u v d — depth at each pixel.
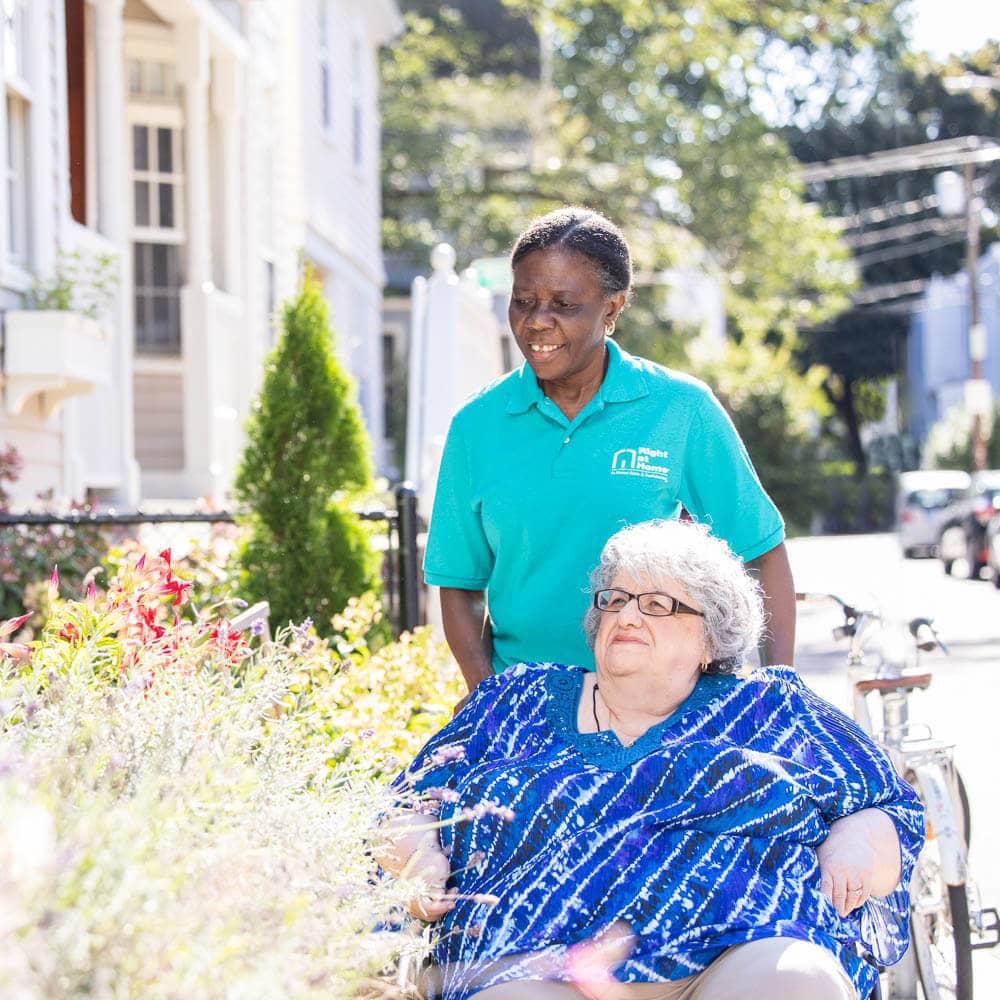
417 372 10.26
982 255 55.03
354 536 6.20
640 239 29.83
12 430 8.39
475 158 31.30
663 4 29.28
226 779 2.29
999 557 19.61
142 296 13.39
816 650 12.28
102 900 1.76
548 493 3.37
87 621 3.17
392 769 3.03
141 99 13.40
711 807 2.89
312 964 2.01
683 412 3.39
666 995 2.79
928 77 52.34
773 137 32.22
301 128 17.27
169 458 13.09
